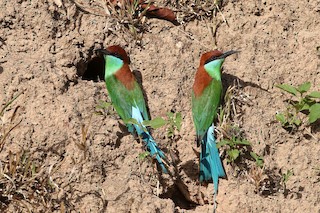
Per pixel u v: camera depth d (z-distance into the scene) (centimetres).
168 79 1206
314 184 1169
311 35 1277
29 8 1202
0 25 1190
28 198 1059
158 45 1232
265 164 1163
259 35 1270
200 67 1184
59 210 1065
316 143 1198
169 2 1272
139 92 1165
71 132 1112
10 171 1052
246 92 1214
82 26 1224
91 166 1095
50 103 1125
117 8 1257
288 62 1253
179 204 1162
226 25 1271
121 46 1225
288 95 1223
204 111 1157
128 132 1138
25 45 1187
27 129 1098
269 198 1145
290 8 1295
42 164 1090
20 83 1129
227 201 1124
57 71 1162
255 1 1292
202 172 1139
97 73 1264
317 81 1248
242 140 1155
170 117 1153
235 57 1245
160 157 1127
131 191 1090
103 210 1071
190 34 1258
